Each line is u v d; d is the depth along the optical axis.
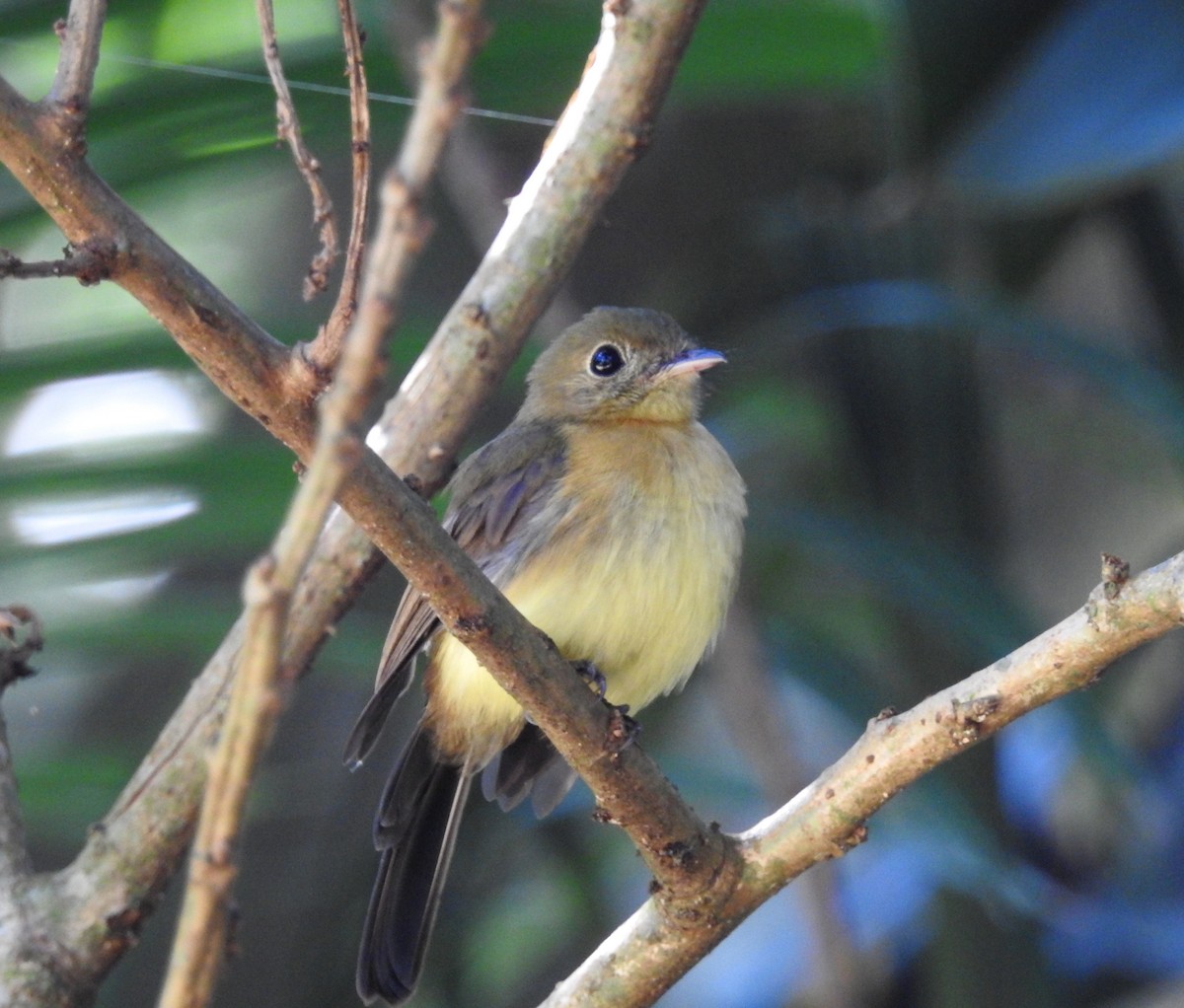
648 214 13.75
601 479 9.38
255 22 9.98
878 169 12.86
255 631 3.61
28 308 15.07
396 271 3.60
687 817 6.65
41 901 7.73
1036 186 9.60
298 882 13.04
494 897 13.25
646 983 6.88
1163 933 11.00
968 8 9.74
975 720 6.12
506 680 6.34
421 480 8.38
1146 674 13.32
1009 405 15.28
